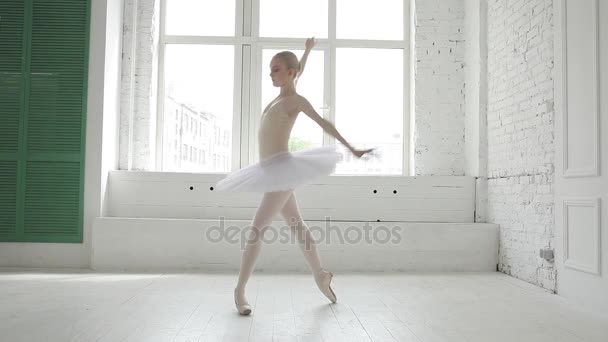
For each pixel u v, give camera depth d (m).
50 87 4.53
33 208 4.48
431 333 2.30
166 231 4.37
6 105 4.51
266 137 2.69
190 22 5.30
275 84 2.80
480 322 2.53
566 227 3.21
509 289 3.49
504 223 4.28
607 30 2.77
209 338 2.16
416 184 4.76
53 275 3.99
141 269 4.34
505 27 4.24
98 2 4.57
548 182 3.52
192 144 5.27
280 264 4.34
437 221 4.74
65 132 4.52
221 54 5.31
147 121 5.04
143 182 4.71
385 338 2.21
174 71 5.30
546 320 2.58
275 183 2.54
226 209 4.70
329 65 5.31
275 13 5.34
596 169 2.86
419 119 5.09
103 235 4.36
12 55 4.53
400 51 5.38
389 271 4.35
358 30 5.38
